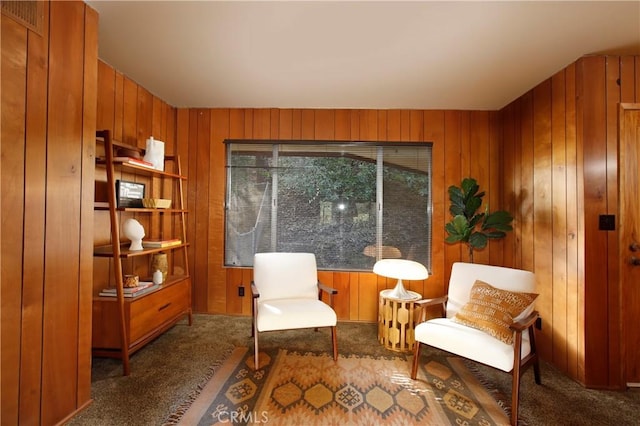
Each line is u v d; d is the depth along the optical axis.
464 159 3.22
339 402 1.83
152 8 1.71
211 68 2.43
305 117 3.27
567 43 1.98
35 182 1.41
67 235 1.58
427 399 1.88
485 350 1.79
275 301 2.61
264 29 1.90
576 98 2.18
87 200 1.71
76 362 1.64
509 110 3.03
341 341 2.72
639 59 2.10
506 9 1.67
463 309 2.14
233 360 2.33
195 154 3.34
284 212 3.30
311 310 2.34
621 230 2.07
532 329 1.99
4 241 1.28
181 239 3.26
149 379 2.05
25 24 1.35
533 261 2.63
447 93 2.82
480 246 2.83
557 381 2.12
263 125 3.29
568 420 1.72
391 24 1.83
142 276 2.89
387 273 2.65
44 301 1.46
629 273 2.08
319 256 3.28
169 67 2.42
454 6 1.65
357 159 3.29
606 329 2.07
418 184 3.27
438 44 2.04
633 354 2.08
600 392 2.00
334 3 1.65
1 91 1.26
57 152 1.52
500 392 1.97
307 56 2.22
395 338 2.56
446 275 3.19
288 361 2.33
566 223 2.26
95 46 1.74
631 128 2.10
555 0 1.59
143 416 1.68
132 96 2.68
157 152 2.64
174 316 2.74
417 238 3.25
